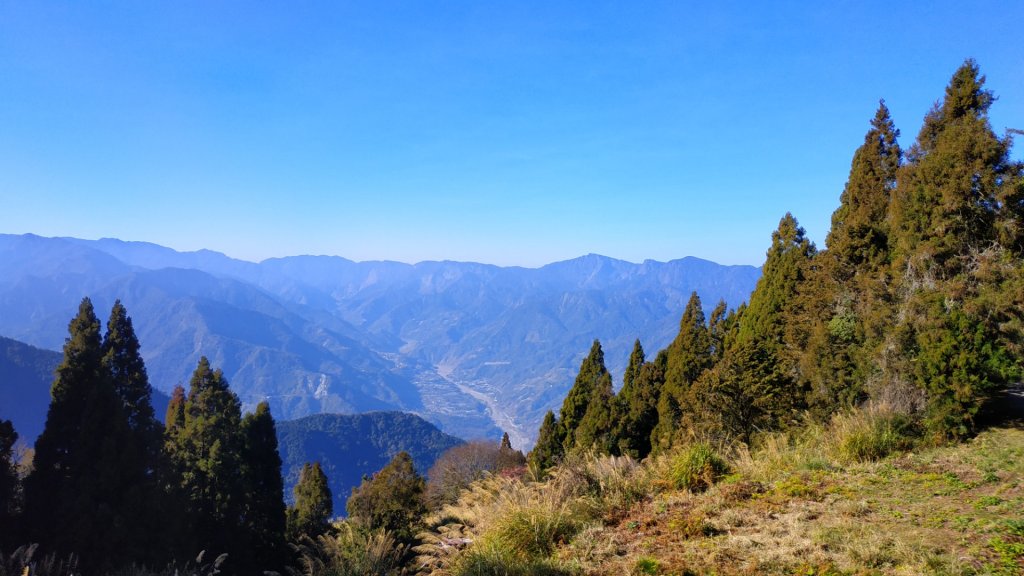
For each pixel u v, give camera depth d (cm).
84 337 1709
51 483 1577
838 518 539
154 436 1947
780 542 504
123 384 1984
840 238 1820
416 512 1639
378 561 927
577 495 739
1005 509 507
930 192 1378
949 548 439
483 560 579
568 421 2816
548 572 529
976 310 1138
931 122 1539
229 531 2089
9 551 1404
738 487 678
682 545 541
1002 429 848
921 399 902
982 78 1453
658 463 855
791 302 1977
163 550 1639
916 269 1370
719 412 1231
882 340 1282
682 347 2383
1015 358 887
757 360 1273
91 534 1477
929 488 597
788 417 1204
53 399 1639
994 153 1274
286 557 2322
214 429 2273
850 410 1002
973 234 1327
